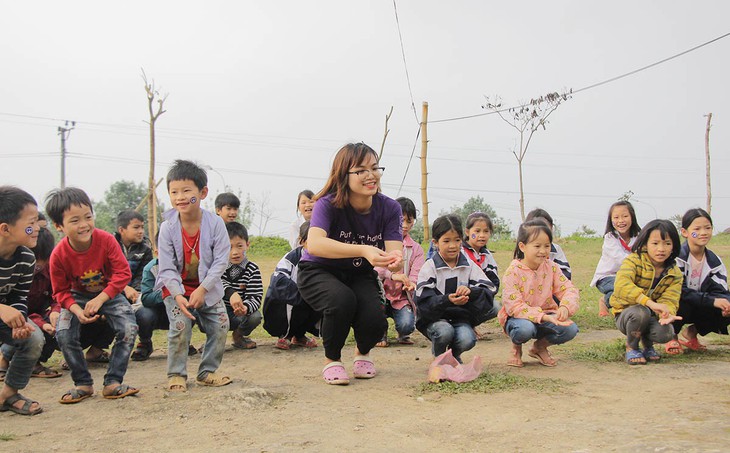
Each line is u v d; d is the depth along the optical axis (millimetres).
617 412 3764
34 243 3949
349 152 4621
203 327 4828
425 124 21641
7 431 3676
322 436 3418
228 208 7133
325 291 4660
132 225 6582
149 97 22922
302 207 7734
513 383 4594
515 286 5324
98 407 4160
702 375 4934
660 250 5430
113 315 4551
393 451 3156
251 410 3961
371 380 4906
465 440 3318
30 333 3902
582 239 26547
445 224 5176
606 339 6816
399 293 6738
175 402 4211
